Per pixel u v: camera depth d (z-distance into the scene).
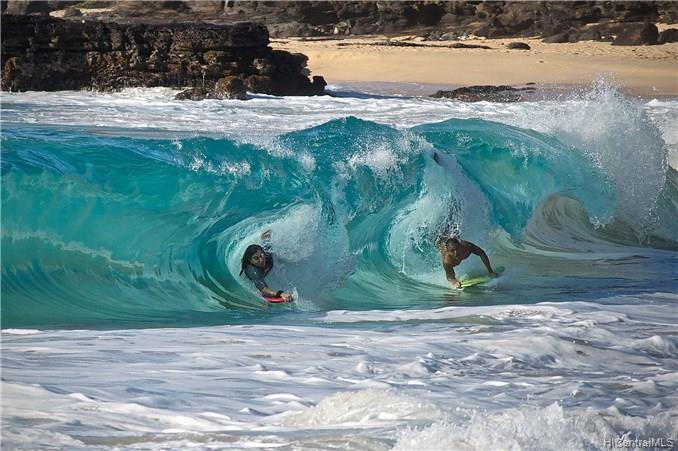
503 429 17.00
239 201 41.75
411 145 46.84
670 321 36.16
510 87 159.50
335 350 28.67
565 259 49.81
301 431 18.22
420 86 171.75
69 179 38.06
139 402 21.11
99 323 34.66
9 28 134.62
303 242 41.97
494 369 26.88
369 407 19.94
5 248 36.44
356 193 44.34
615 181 57.25
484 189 49.41
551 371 26.94
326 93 152.75
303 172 43.41
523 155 53.28
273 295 38.88
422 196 46.12
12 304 35.59
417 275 44.50
